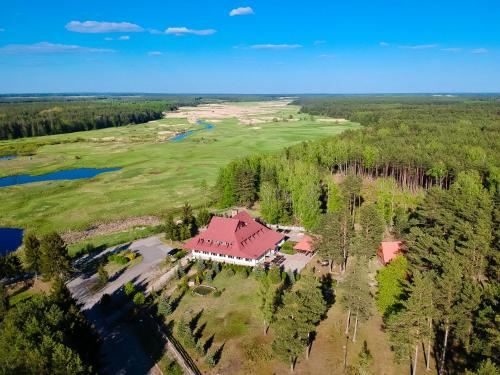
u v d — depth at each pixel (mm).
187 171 164375
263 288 71688
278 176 123000
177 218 112125
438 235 70250
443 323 54156
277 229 101375
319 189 109062
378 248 82750
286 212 104750
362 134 192000
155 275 78562
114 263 84750
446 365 51719
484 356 48031
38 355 39562
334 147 152000
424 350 55031
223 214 114562
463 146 140375
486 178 116438
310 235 91188
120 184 146625
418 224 86062
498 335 43219
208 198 129375
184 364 52031
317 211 97125
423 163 125062
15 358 40062
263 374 51000
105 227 106938
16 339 41625
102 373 51188
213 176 155875
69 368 40188
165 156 195875
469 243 61438
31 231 104750
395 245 80875
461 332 50125
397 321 49688
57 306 47812
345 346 56250
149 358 54125
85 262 86000
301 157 148000
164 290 72312
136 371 51719
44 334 42656
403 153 131500
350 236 78250
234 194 122125
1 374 38938
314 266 80938
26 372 39094
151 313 64688
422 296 48562
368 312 57094
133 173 162375
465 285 50594
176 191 137500
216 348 55969
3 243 98375
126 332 60188
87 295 71938
